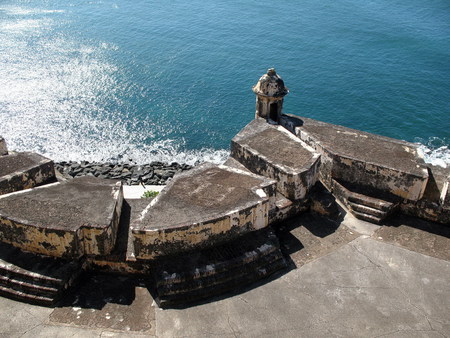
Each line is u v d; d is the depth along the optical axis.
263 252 9.70
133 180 19.06
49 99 28.20
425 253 10.48
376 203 11.41
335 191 12.30
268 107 14.50
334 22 41.03
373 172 11.69
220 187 10.41
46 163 11.93
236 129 26.02
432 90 29.80
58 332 8.37
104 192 10.41
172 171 20.17
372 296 9.31
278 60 33.59
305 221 11.39
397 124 26.62
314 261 10.15
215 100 28.64
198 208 9.70
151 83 30.47
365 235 10.98
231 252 9.59
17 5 47.75
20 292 9.03
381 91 29.69
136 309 8.88
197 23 40.94
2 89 29.00
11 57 33.78
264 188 10.45
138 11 44.69
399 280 9.71
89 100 28.33
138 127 25.89
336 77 31.33
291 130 13.98
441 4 45.88
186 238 9.30
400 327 8.64
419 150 12.27
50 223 9.20
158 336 8.34
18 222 9.22
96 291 9.27
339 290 9.43
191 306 8.96
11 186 11.16
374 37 37.75
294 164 11.43
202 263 9.31
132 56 34.28
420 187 11.16
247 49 35.38
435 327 8.65
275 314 8.84
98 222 9.27
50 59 33.66
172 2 47.28
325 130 13.53
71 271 9.19
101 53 34.75
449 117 27.08
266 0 47.44
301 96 29.22
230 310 8.90
